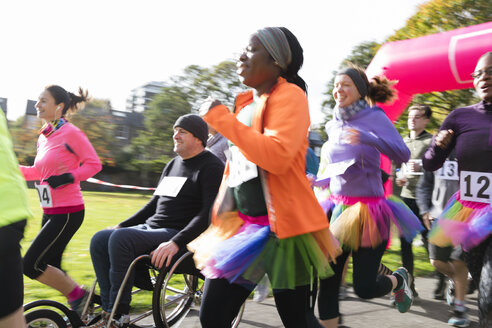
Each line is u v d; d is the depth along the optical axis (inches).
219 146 158.7
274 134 67.4
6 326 48.0
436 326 137.8
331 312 106.3
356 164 108.5
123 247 106.9
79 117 1483.8
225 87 1625.2
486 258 94.6
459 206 108.0
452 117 105.8
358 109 112.0
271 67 74.7
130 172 1654.8
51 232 119.8
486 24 175.5
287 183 72.0
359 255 106.9
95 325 107.3
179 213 118.3
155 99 1732.3
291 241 73.5
